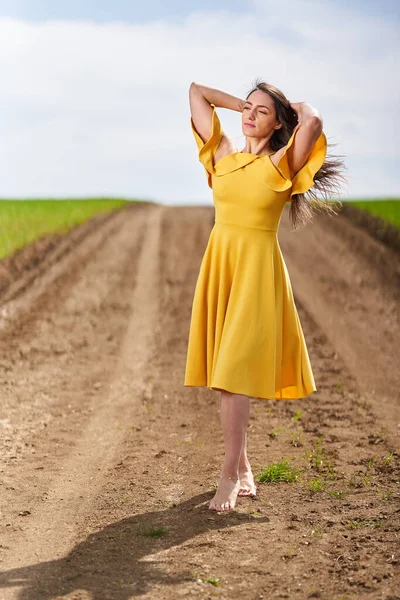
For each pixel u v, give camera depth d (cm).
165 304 1928
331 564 446
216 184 538
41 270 2330
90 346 1443
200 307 554
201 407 988
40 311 1767
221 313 539
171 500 589
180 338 1535
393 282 2262
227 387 514
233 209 532
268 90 530
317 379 1178
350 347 1458
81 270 2392
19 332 1532
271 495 587
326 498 577
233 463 550
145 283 2234
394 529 501
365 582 418
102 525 538
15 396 1038
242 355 518
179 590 416
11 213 3809
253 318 521
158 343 1485
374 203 4438
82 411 973
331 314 1798
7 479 663
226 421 539
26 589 424
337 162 541
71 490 635
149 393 1077
